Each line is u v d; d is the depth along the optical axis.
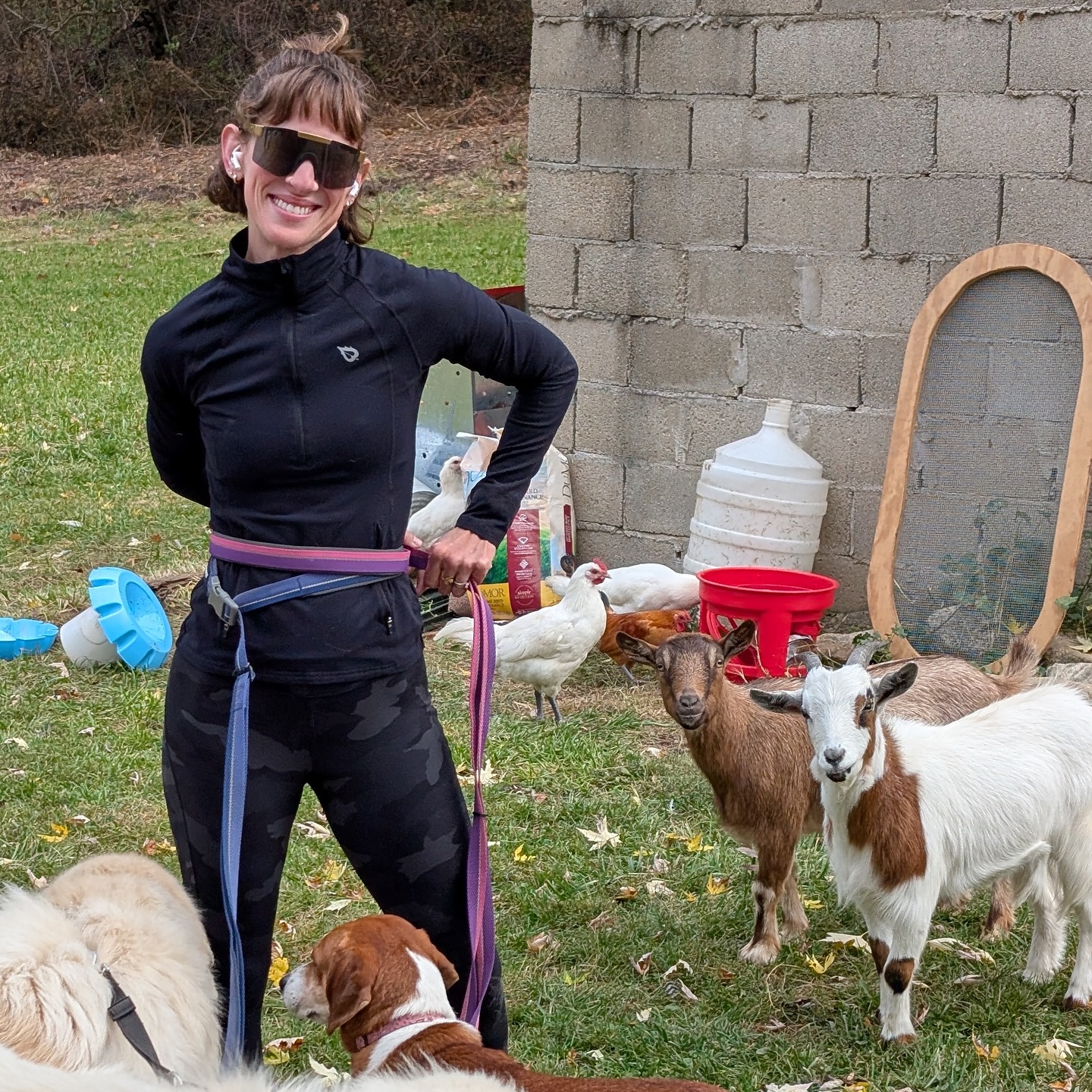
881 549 7.36
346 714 3.06
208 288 3.03
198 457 3.33
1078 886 4.31
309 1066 4.03
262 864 3.13
